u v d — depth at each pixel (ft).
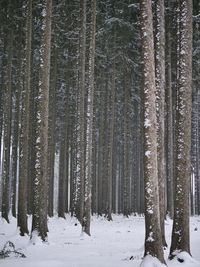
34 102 93.76
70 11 82.99
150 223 30.71
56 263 31.96
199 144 140.87
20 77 82.58
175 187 35.01
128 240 52.75
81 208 68.44
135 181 142.20
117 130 139.54
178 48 37.32
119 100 124.57
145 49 33.09
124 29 93.40
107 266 31.12
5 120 75.46
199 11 77.77
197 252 39.50
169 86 83.87
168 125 86.89
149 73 32.76
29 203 93.56
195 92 97.86
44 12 48.80
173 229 34.47
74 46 88.53
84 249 42.32
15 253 36.78
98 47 95.40
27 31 57.77
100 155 118.11
